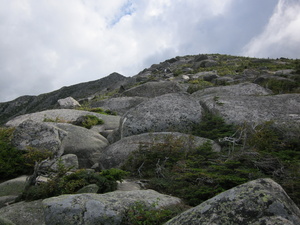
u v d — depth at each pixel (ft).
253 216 13.00
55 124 54.29
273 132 38.32
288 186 23.24
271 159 28.09
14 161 42.04
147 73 192.95
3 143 45.32
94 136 51.85
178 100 52.29
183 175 27.94
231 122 44.50
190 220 14.47
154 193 24.57
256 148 33.19
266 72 116.26
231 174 26.27
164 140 39.40
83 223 19.20
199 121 47.50
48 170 31.91
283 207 13.10
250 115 44.96
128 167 36.06
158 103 51.83
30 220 23.29
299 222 12.65
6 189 33.40
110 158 40.37
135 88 98.78
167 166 33.47
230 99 52.42
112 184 27.81
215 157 32.50
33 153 41.78
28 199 27.68
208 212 14.30
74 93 278.67
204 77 119.96
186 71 166.20
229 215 13.52
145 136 42.63
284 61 161.07
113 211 19.77
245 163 28.32
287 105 47.98
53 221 19.69
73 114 75.77
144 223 18.94
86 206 20.11
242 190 14.66
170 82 97.50
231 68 146.20
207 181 25.91
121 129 49.08
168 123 47.32
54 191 27.68
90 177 28.12
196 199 23.84
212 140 39.96
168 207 21.26
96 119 65.41
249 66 144.97
